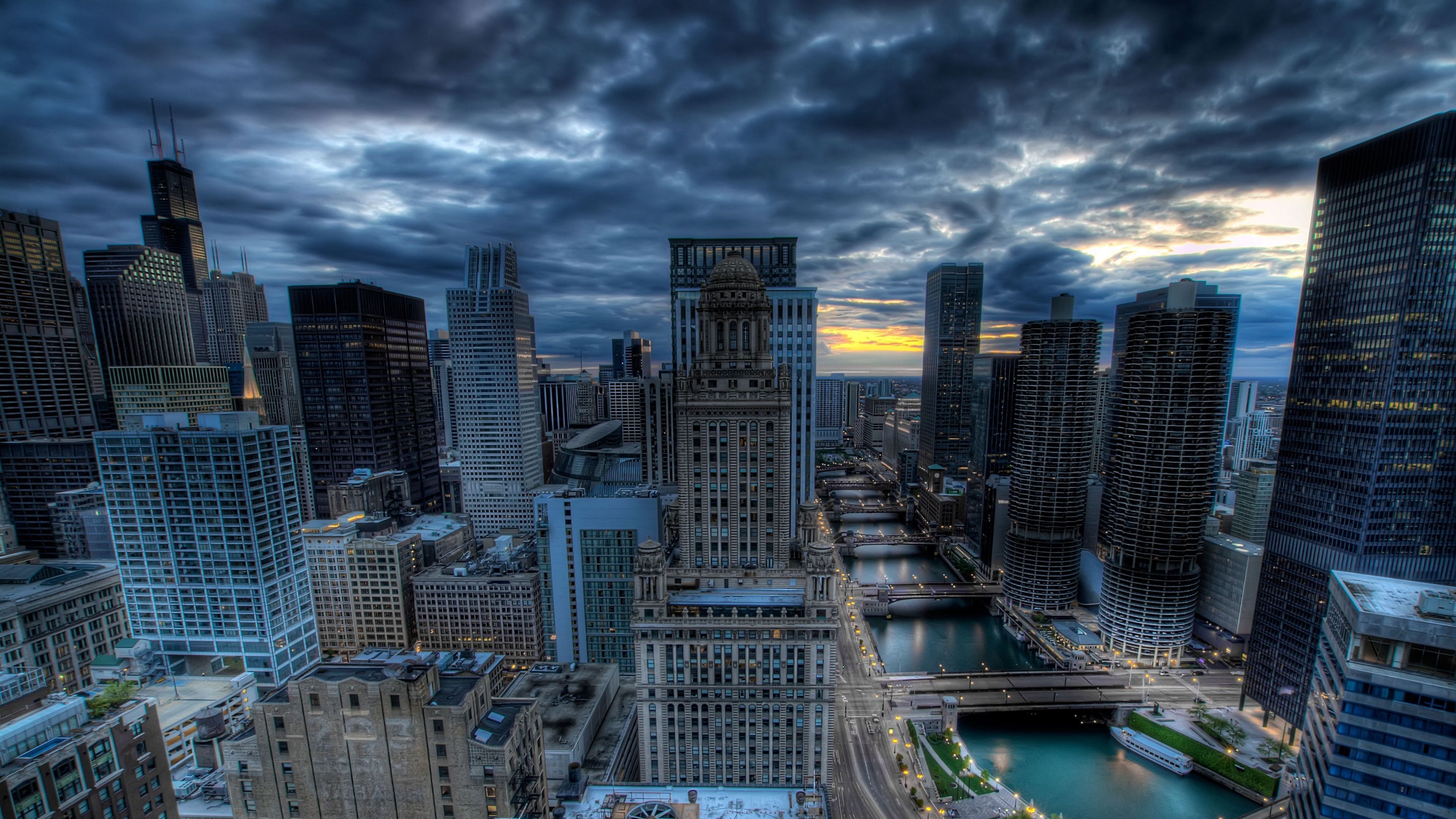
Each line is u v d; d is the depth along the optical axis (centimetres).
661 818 8025
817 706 12369
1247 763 17975
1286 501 19388
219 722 14238
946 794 16888
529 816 8044
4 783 7144
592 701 15512
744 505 13625
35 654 16162
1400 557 17150
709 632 12219
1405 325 16362
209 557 17600
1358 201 17400
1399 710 8306
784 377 13238
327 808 7775
